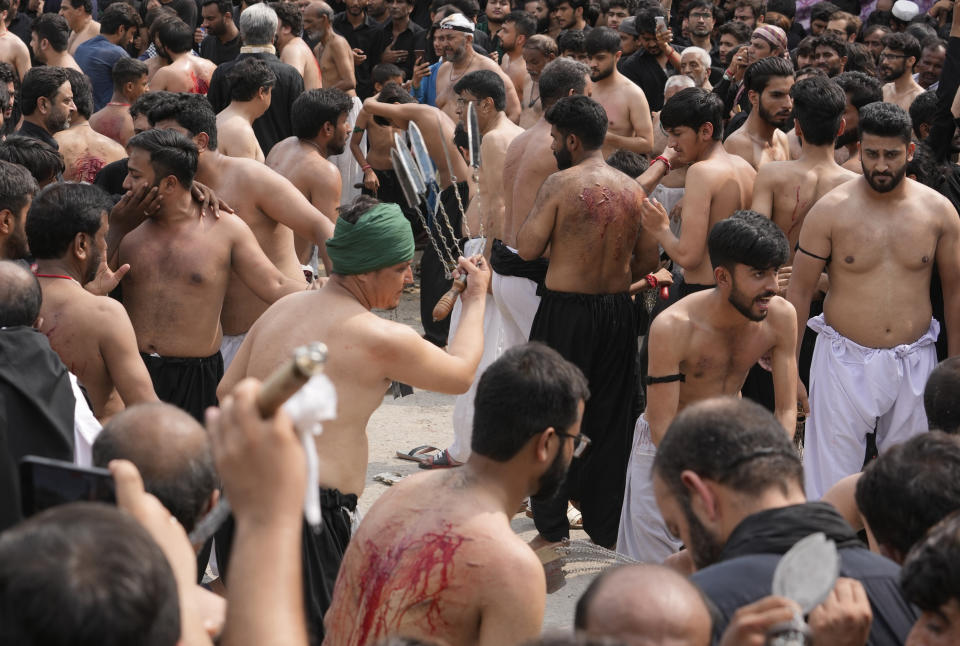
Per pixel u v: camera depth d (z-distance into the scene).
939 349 6.23
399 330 4.14
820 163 6.50
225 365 6.17
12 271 3.85
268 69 7.66
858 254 5.87
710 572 2.47
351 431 4.14
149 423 2.64
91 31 12.93
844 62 10.42
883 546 2.75
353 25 14.81
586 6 14.14
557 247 6.20
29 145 6.01
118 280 5.02
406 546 3.00
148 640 1.45
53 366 3.81
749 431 2.63
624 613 1.94
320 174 7.50
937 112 7.46
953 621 2.17
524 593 2.94
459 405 7.01
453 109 10.73
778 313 4.91
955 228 5.86
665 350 4.88
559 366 3.07
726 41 12.37
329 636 3.22
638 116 9.86
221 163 6.20
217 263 5.43
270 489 1.73
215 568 5.77
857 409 5.93
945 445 2.73
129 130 9.62
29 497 2.22
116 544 1.45
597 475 6.24
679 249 6.27
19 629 1.37
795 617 2.05
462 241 8.07
